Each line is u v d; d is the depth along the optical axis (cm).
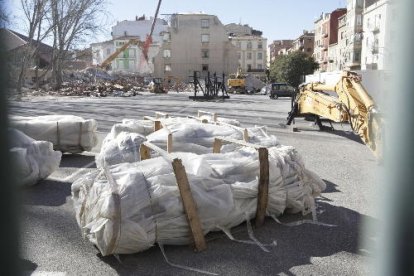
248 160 518
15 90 3369
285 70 7500
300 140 1289
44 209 577
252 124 1705
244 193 488
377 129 873
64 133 949
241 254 440
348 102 1070
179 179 433
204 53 9181
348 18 6781
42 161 706
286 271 405
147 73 8456
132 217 411
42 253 436
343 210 586
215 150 634
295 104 1588
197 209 452
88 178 470
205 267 412
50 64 4475
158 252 439
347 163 940
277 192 520
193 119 905
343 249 454
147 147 580
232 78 6091
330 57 8131
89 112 2136
